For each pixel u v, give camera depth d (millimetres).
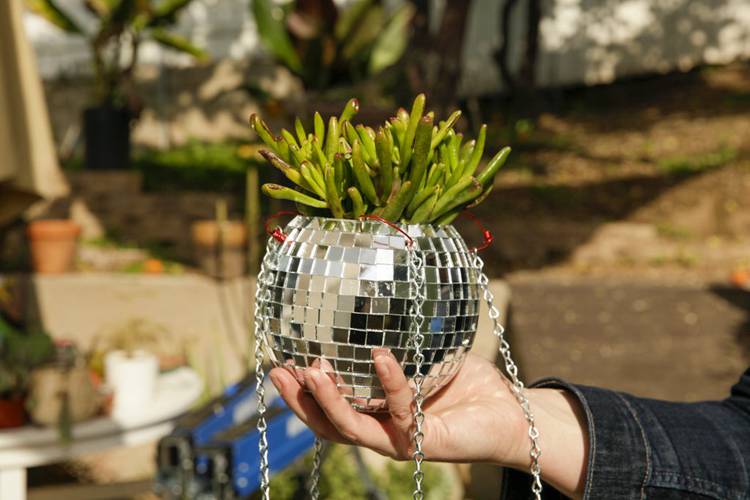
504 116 9906
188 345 5027
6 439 2652
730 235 6816
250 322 5008
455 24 6371
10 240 5773
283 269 1004
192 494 2289
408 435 977
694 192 7234
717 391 3854
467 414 1042
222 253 5082
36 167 3277
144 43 9578
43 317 5070
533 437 1027
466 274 1029
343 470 3994
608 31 10352
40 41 10375
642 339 4383
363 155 1032
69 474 4746
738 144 8055
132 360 3156
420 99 993
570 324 4520
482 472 4387
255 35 9883
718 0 10195
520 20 10320
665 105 9562
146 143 9359
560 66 10406
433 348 981
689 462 1071
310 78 6410
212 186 7367
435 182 1025
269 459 2521
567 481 1084
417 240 997
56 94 9391
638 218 6984
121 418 2955
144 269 5641
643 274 6113
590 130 9188
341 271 959
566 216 6969
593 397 1117
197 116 9461
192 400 3328
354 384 974
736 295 4938
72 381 2773
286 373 1017
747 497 1063
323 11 6320
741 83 9766
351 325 951
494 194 7438
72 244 5289
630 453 1068
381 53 6512
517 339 4434
